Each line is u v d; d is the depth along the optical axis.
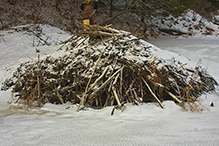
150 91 4.16
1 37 9.66
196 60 9.34
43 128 2.86
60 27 14.72
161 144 1.97
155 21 18.06
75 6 16.75
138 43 5.32
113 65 4.52
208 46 12.08
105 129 2.71
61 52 5.43
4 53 7.55
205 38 15.70
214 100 4.32
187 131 2.40
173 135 2.26
